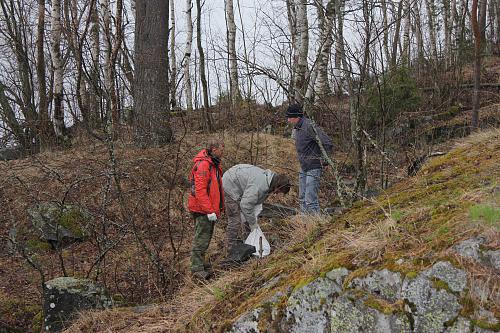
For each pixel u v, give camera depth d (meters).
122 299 5.67
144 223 7.39
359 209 4.94
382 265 3.27
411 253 3.26
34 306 5.81
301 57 11.53
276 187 5.98
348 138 9.22
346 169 8.31
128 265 6.39
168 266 6.29
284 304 3.57
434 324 2.95
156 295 5.70
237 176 6.02
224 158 9.02
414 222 3.71
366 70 5.86
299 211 6.66
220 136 10.65
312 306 3.44
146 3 10.99
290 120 6.50
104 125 6.11
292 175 9.14
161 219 7.48
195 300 4.86
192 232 7.21
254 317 3.67
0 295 5.97
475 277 2.92
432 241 3.26
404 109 10.23
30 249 7.03
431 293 3.00
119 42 9.08
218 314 4.15
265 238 5.93
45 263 6.72
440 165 5.19
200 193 5.64
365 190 5.86
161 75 10.84
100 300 5.32
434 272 3.05
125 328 4.81
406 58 11.62
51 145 11.52
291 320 3.50
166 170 8.69
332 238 4.24
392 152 7.62
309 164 6.38
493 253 2.95
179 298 5.15
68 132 12.22
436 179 4.74
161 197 7.89
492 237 3.03
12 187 8.46
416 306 3.03
